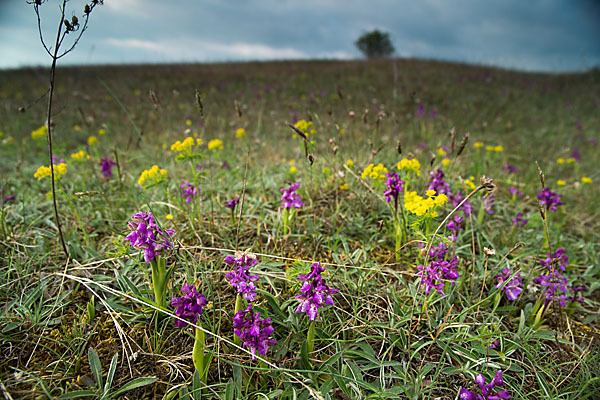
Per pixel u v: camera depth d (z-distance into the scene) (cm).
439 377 174
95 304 198
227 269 224
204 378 157
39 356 168
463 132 668
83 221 281
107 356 170
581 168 547
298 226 280
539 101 1177
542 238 299
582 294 252
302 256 249
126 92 1090
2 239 243
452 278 189
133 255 221
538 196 276
